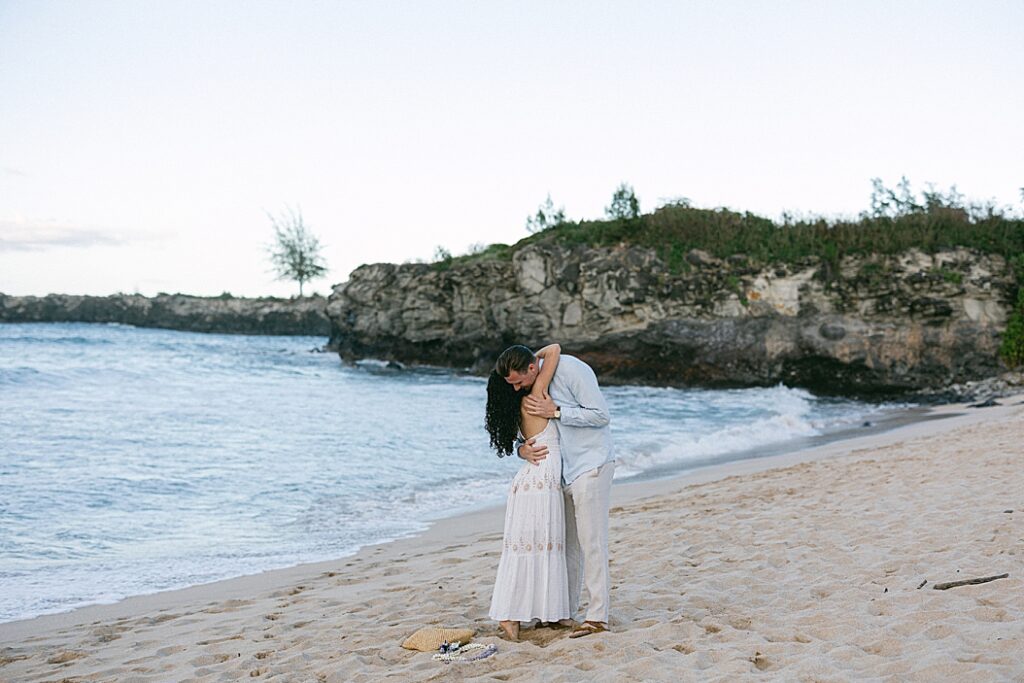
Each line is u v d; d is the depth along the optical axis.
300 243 85.44
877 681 3.58
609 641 4.50
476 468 14.02
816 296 28.30
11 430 15.90
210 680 4.32
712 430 18.83
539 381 4.77
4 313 81.88
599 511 4.74
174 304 82.12
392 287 39.31
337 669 4.31
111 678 4.47
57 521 9.48
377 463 14.27
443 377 35.03
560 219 36.34
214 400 23.84
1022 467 9.40
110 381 27.77
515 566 4.75
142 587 7.02
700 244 29.75
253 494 11.49
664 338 29.30
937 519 7.06
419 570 7.16
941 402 25.95
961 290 26.97
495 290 34.19
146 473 12.55
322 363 42.53
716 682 3.70
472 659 4.35
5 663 4.94
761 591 5.49
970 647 3.95
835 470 11.04
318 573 7.38
